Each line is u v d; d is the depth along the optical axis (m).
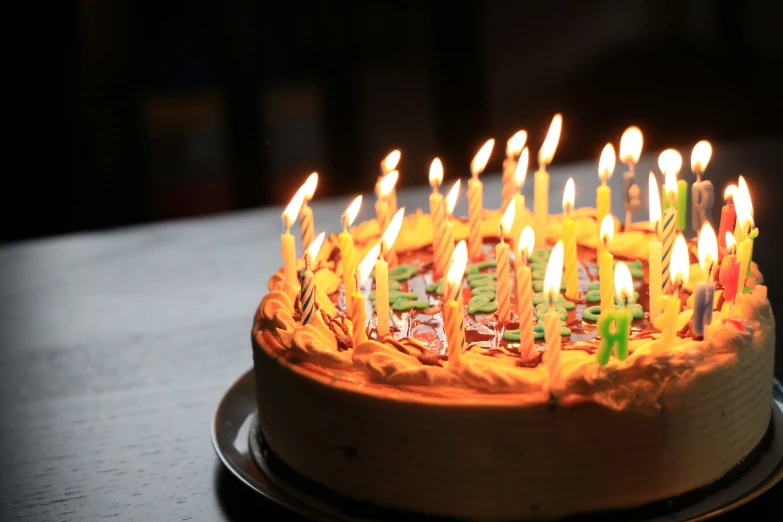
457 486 0.87
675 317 0.87
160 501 0.98
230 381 1.14
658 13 2.24
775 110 2.18
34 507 0.98
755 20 2.21
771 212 1.37
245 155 2.19
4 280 1.41
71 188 2.09
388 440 0.88
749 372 0.90
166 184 2.27
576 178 1.60
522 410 0.86
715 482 0.90
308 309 0.94
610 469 0.87
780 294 1.17
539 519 0.88
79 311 1.31
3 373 1.18
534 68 2.30
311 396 0.91
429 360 0.89
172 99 2.20
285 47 2.20
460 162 2.25
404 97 2.27
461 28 2.16
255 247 1.46
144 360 1.19
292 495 0.93
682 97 2.18
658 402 0.87
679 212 1.05
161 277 1.38
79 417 1.10
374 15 2.20
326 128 2.27
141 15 2.10
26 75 2.00
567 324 0.96
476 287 1.04
